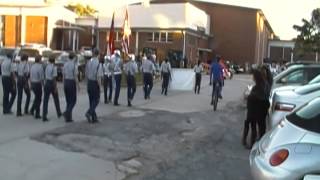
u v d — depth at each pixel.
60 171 9.00
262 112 11.64
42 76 14.73
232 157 10.88
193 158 10.71
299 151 5.45
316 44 50.53
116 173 9.16
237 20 74.44
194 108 19.50
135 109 18.05
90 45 62.84
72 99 14.30
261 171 5.66
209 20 74.50
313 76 16.80
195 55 68.06
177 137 12.99
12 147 10.68
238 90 30.94
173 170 9.64
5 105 15.70
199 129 14.41
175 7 62.50
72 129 13.07
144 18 63.56
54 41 57.19
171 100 22.09
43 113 14.38
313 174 5.34
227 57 74.69
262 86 11.67
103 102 19.72
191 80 28.11
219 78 19.33
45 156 10.02
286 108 10.11
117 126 13.90
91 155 10.34
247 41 74.00
